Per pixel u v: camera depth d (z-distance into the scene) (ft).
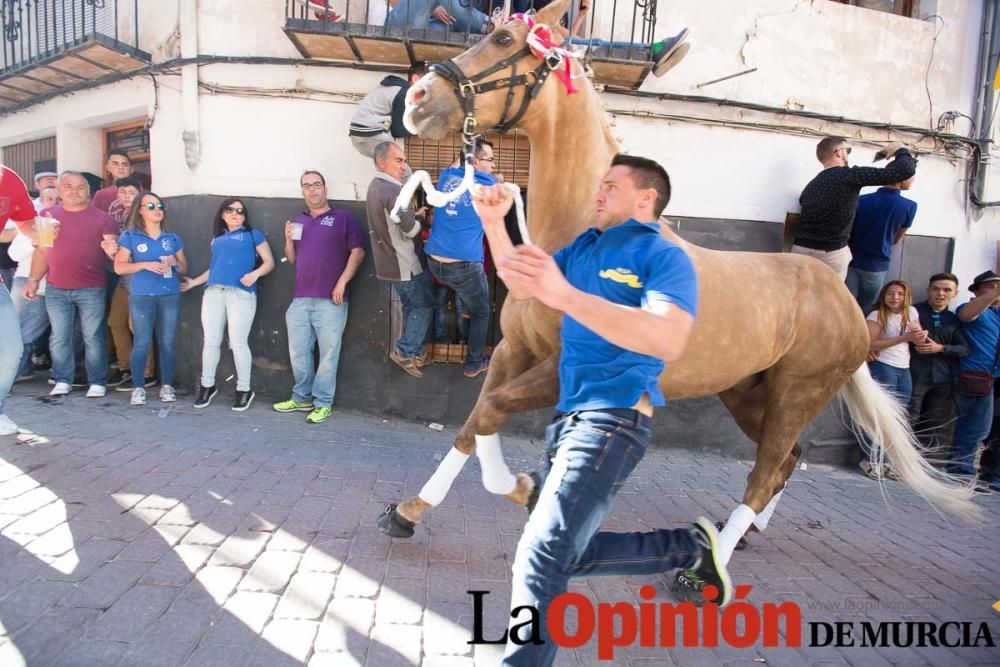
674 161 18.16
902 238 19.62
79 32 20.08
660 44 15.33
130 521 9.87
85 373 19.26
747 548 11.82
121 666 6.66
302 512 10.89
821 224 17.04
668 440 18.63
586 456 5.80
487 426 8.44
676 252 5.60
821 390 10.58
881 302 18.57
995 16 20.34
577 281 6.31
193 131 17.51
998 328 18.57
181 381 18.49
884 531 13.78
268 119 17.44
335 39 15.37
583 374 6.13
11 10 19.74
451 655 7.36
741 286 9.51
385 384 17.72
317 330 16.94
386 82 15.89
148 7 18.15
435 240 14.37
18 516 9.70
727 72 18.28
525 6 16.21
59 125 21.18
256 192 17.58
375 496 12.01
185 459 12.88
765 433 10.59
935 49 20.25
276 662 6.95
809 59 18.97
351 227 16.88
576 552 5.75
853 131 19.40
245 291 16.87
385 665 7.07
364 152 16.22
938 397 19.47
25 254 18.33
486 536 10.77
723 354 9.23
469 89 8.10
